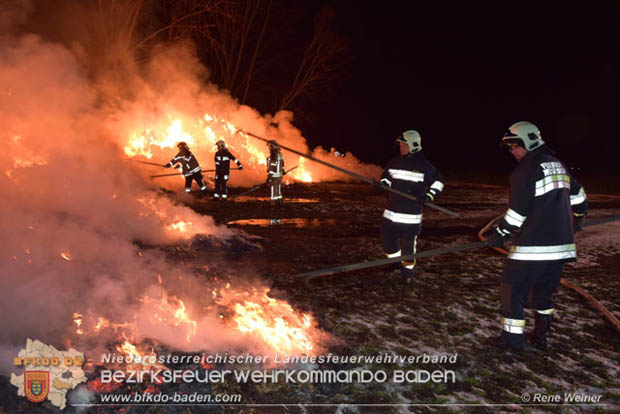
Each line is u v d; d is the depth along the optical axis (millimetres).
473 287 5879
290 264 6750
